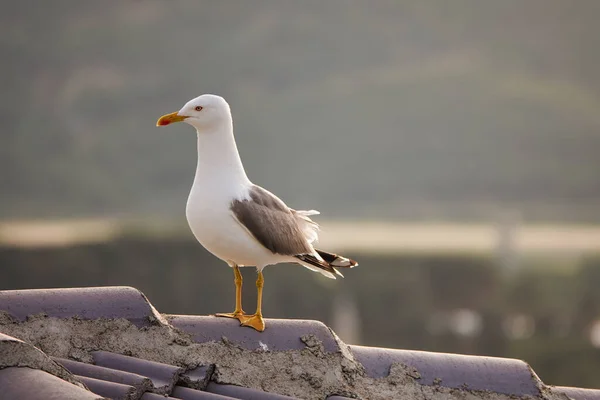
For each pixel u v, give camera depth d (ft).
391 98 391.24
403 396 15.97
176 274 81.25
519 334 101.24
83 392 11.88
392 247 128.67
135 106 463.42
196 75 515.50
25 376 12.21
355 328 95.09
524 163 332.80
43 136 387.96
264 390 15.39
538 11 631.15
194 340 16.10
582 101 433.07
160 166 345.51
